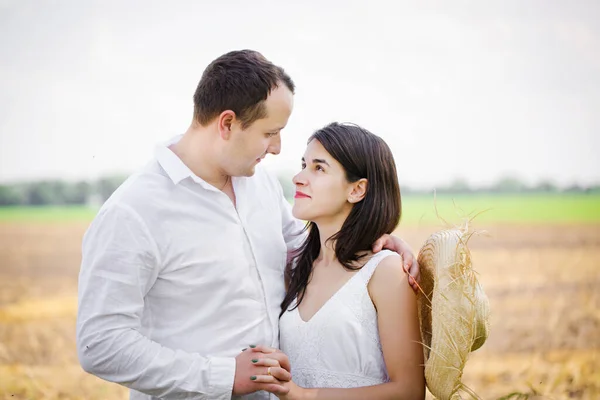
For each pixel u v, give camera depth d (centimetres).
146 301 248
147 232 238
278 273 272
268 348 243
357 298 256
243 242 257
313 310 262
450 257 236
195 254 245
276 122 248
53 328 789
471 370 575
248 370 237
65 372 570
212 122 248
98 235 238
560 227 1959
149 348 235
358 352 253
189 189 250
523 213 2323
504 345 667
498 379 543
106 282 233
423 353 256
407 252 265
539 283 1051
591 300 880
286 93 248
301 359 260
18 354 646
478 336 249
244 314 253
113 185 2903
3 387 527
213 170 254
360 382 252
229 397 237
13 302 988
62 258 1503
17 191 2836
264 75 243
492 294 966
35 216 2458
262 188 276
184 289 246
